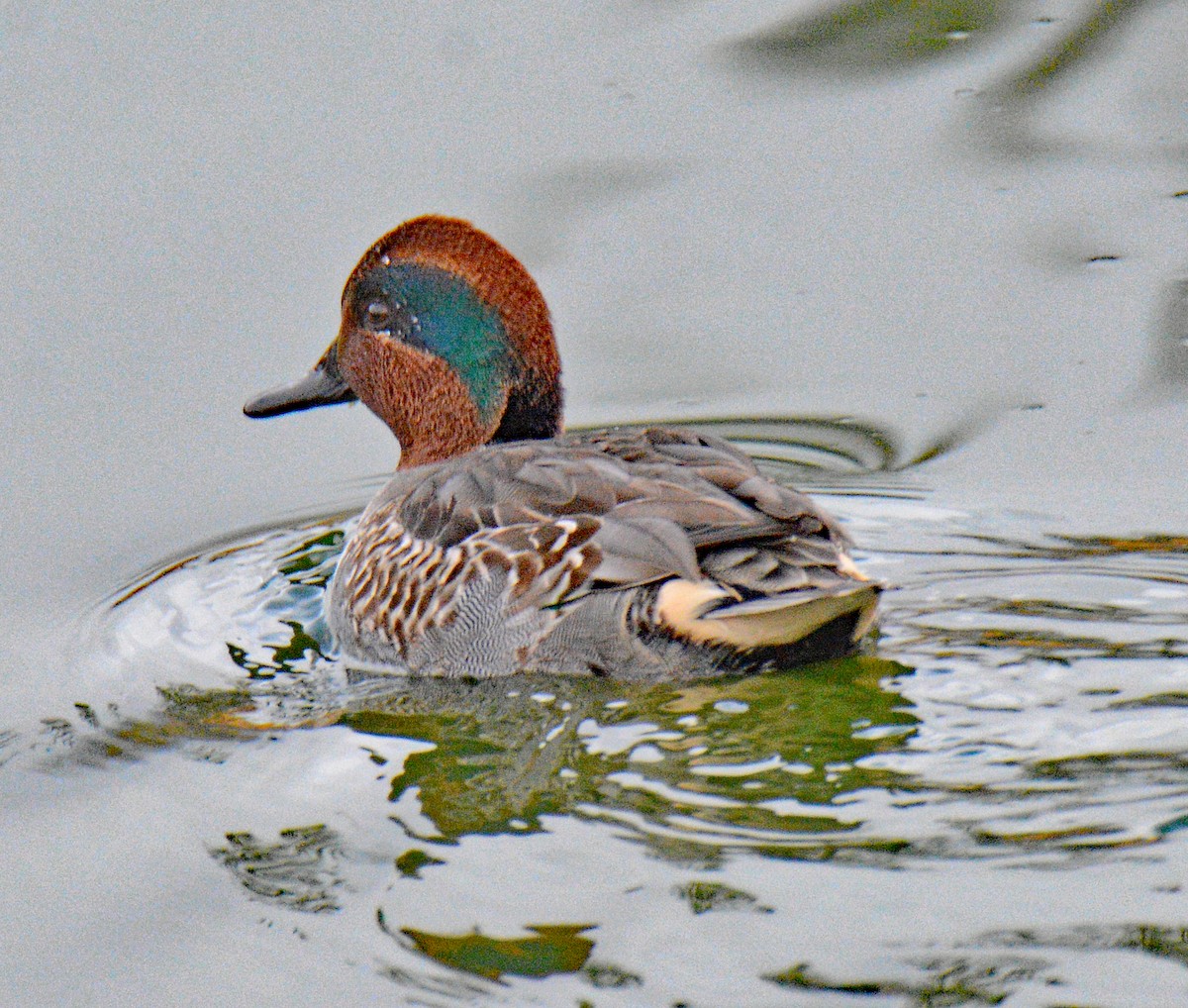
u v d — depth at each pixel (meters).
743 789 8.83
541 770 9.18
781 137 17.81
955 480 13.22
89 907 8.38
